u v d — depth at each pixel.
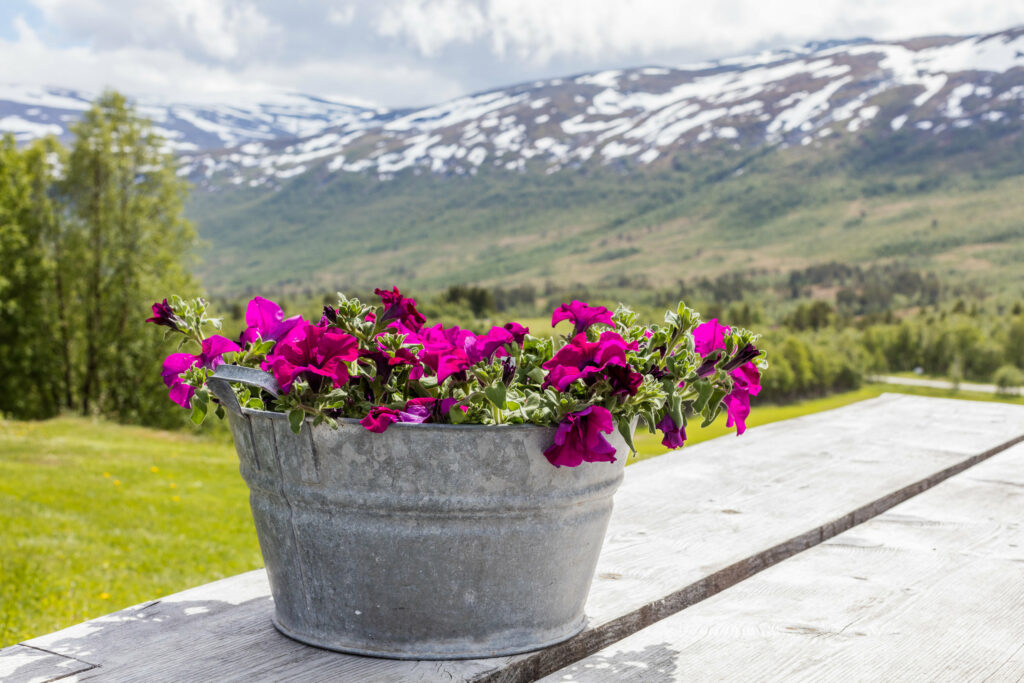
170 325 1.09
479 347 1.03
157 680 1.02
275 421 1.04
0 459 12.95
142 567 6.75
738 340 1.11
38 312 30.97
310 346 0.98
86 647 1.13
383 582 1.07
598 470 1.10
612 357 0.99
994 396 87.50
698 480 2.14
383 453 1.01
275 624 1.20
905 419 2.99
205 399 1.04
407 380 1.07
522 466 1.03
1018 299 137.25
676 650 1.20
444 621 1.08
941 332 102.00
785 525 1.74
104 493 10.54
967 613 1.33
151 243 30.73
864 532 1.79
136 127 30.39
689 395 1.10
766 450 2.48
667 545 1.61
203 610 1.29
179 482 12.17
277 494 1.09
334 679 1.03
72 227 30.69
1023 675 1.11
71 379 32.09
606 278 199.62
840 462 2.32
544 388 1.06
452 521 1.04
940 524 1.83
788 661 1.16
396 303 1.08
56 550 6.90
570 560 1.12
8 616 4.86
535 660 1.11
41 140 31.16
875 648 1.20
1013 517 1.88
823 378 86.25
